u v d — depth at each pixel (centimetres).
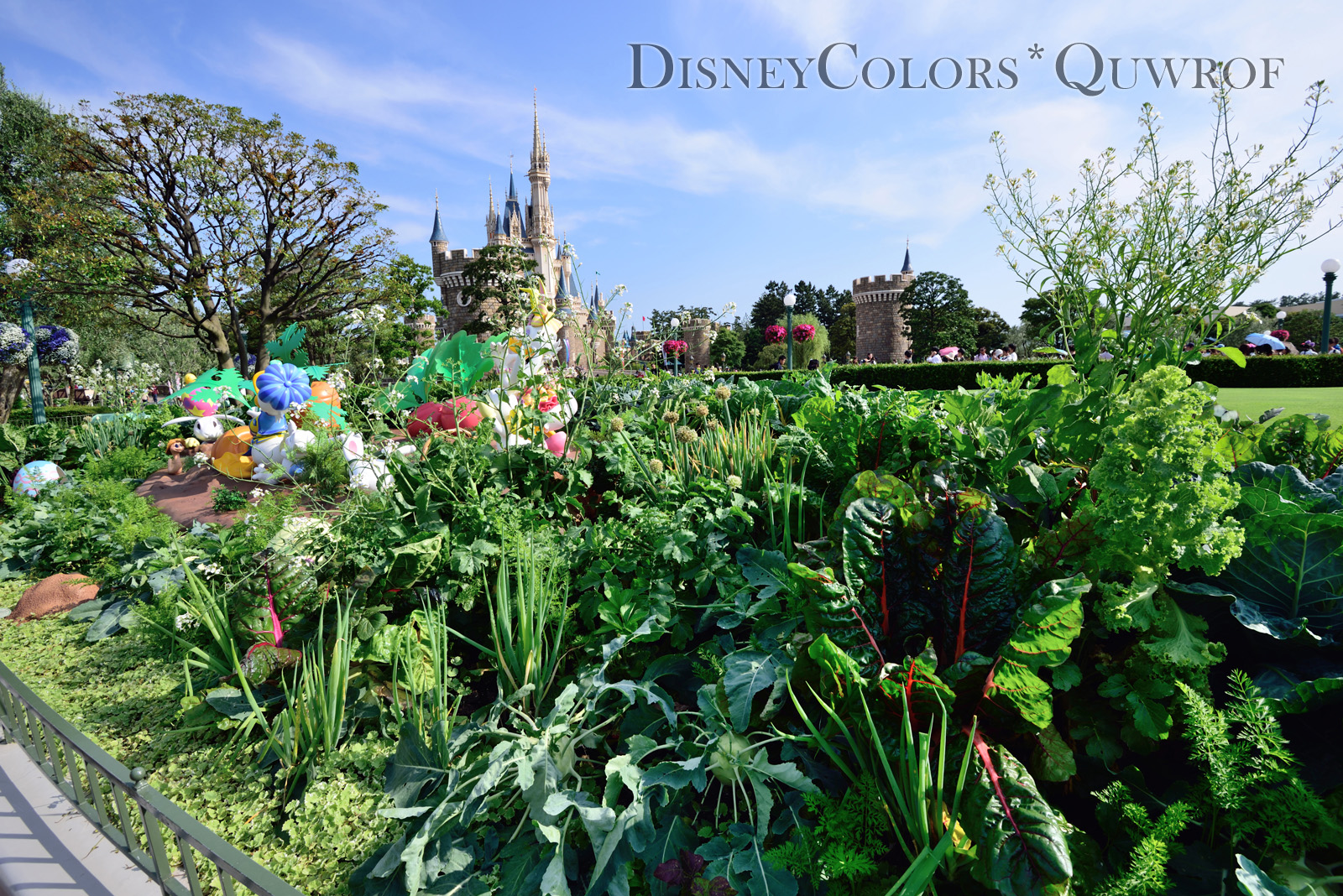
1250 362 1748
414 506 326
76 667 331
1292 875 149
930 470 262
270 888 139
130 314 2416
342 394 525
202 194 2209
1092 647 202
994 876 145
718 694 214
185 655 290
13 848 212
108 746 263
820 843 175
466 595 291
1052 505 242
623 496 376
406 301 2561
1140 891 148
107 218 1995
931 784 170
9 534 534
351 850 198
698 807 205
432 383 590
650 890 184
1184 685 174
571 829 202
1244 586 202
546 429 432
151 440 934
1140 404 205
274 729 240
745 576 248
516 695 242
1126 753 192
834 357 6812
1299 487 226
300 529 286
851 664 179
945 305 5709
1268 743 163
